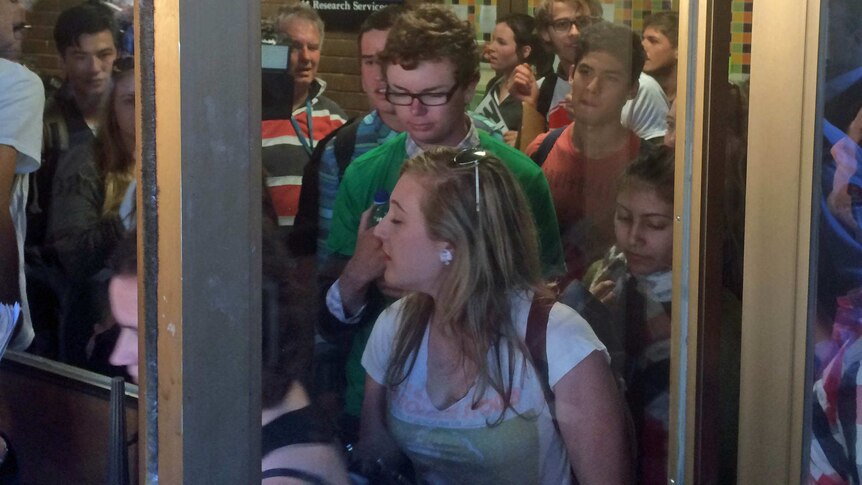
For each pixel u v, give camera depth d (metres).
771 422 1.94
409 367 1.67
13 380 1.73
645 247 1.86
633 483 1.89
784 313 1.91
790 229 1.89
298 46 1.52
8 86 1.66
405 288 1.66
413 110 1.63
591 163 1.80
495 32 1.70
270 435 1.54
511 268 1.75
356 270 1.61
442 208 1.67
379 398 1.65
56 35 1.66
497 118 1.72
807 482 1.92
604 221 1.83
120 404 1.41
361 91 1.59
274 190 1.52
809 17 1.84
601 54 1.78
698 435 1.86
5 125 1.65
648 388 1.88
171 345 1.19
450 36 1.65
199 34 1.16
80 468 1.66
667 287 1.87
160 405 1.21
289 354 1.55
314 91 1.54
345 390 1.62
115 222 1.64
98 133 1.65
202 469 1.21
